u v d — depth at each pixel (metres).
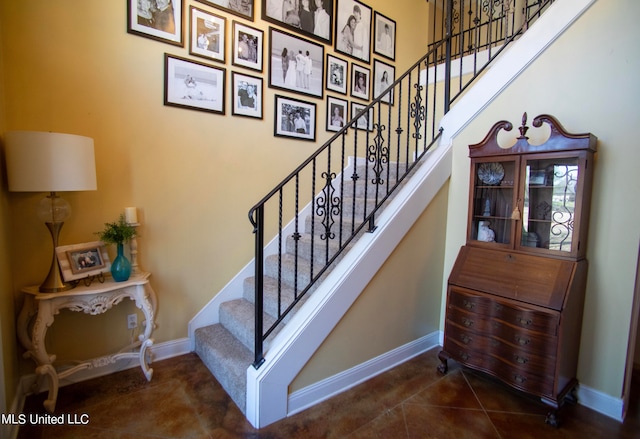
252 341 2.25
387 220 2.30
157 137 2.40
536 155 2.03
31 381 2.04
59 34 2.03
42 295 1.84
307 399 1.98
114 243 2.14
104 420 1.85
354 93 3.64
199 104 2.56
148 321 2.20
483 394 2.14
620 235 1.90
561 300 1.83
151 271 2.45
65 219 1.99
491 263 2.23
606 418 1.93
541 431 1.82
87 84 2.13
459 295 2.28
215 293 2.75
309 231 3.13
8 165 1.71
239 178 2.81
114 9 2.20
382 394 2.12
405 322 2.53
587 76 2.02
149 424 1.82
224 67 2.68
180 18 2.45
